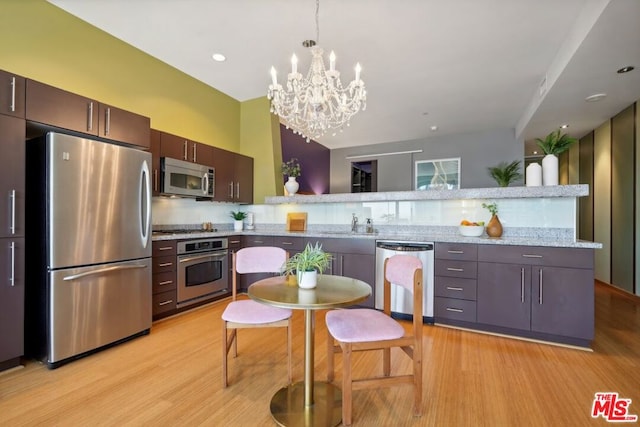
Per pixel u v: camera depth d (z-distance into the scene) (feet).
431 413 5.37
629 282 13.53
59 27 8.86
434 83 13.08
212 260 12.07
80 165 7.36
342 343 5.01
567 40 9.46
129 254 8.44
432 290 9.78
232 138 15.17
